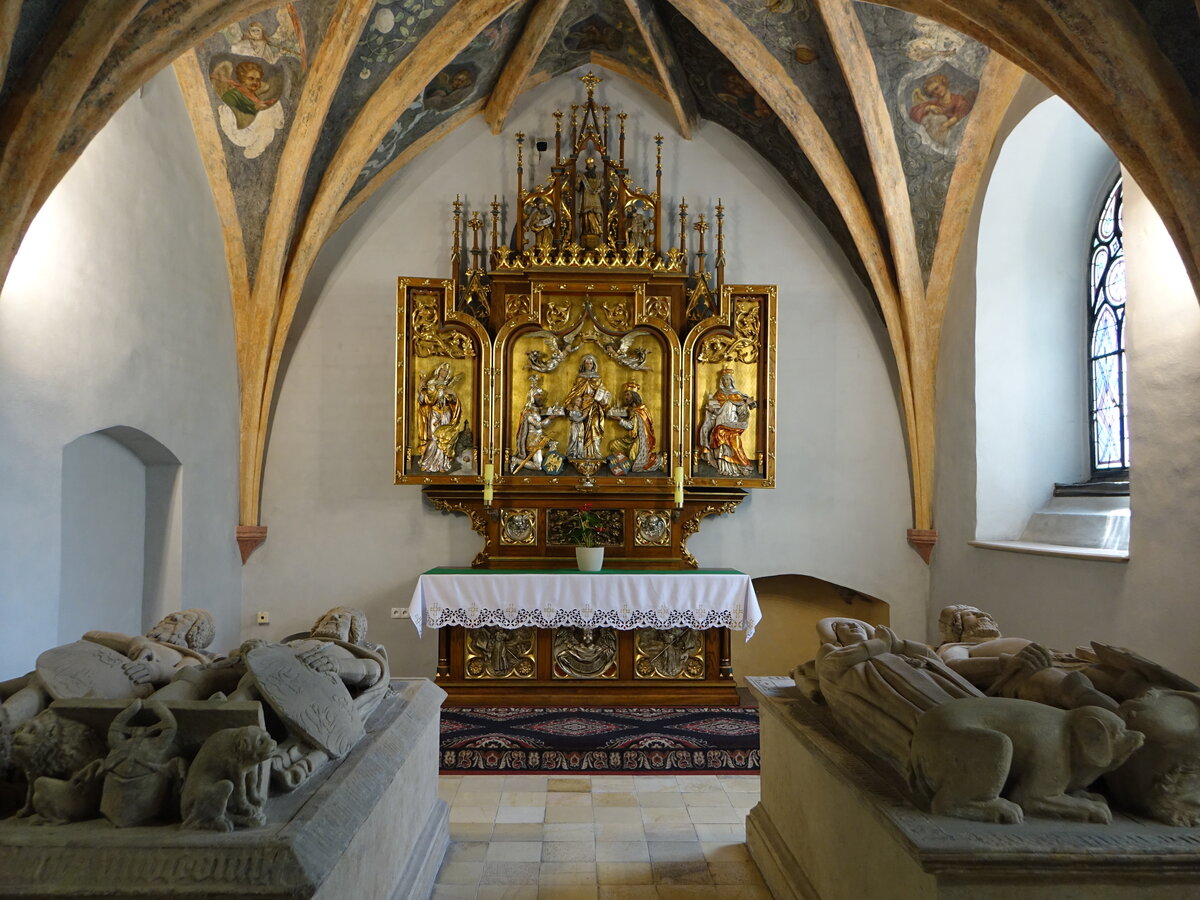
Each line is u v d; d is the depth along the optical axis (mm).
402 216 9477
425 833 4676
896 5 5562
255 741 2752
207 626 4500
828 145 8742
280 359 9148
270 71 7555
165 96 7094
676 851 5070
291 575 9156
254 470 8984
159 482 7500
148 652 3758
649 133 9758
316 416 9273
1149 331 6113
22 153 4242
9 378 4961
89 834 2664
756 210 9719
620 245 9125
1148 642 6059
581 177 9242
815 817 4000
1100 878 2686
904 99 8219
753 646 10273
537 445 8906
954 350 9016
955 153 8570
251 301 8641
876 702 3488
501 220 9523
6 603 4918
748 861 4934
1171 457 5883
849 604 10156
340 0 7090
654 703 8375
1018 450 8609
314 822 2812
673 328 9016
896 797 3100
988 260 8570
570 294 8992
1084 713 2920
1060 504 8398
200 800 2697
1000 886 2670
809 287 9688
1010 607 7910
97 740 2961
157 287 6910
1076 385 8672
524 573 8234
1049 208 8531
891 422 9633
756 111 9156
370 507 9258
